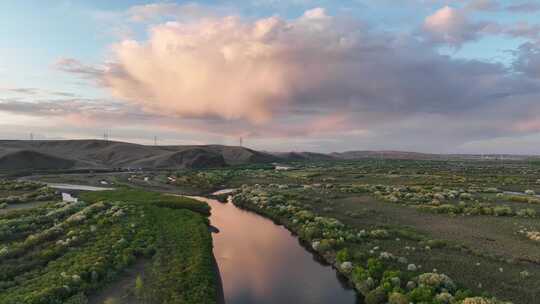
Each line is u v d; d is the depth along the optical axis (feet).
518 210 213.46
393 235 161.79
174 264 121.08
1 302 86.53
